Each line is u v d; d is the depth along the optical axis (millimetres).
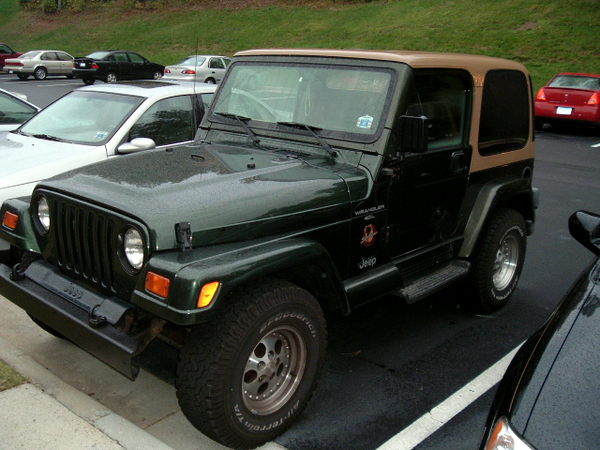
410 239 3896
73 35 40688
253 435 2943
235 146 3924
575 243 6812
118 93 6285
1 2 47875
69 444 2906
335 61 3766
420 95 3689
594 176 10281
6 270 3477
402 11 33938
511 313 4918
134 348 2730
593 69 22141
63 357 3947
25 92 21234
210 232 2828
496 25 28750
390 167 3520
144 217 2730
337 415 3434
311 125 3734
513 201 4938
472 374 3926
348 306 3369
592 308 2299
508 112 4641
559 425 1871
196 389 2719
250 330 2768
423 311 4910
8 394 3262
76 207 3061
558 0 29781
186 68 22969
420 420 3406
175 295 2551
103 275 3014
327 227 3295
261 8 39375
